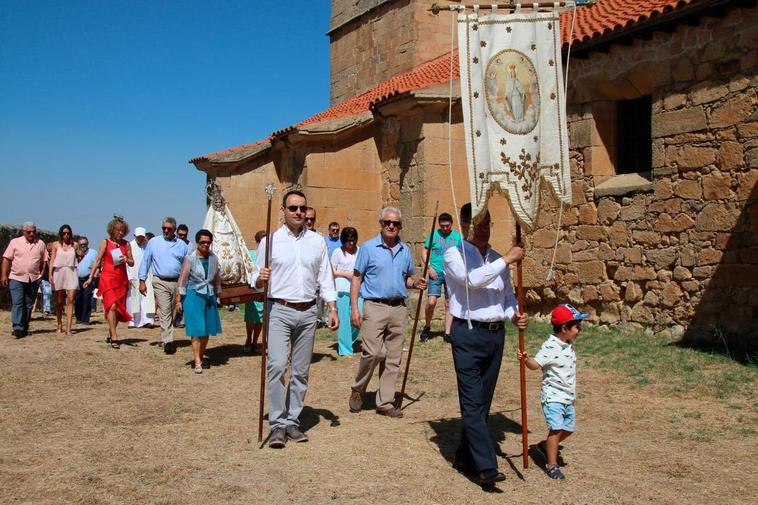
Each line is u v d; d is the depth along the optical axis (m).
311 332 6.08
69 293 12.77
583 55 11.83
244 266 10.28
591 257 11.93
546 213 12.82
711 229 9.98
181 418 6.70
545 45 5.44
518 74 5.37
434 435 6.16
